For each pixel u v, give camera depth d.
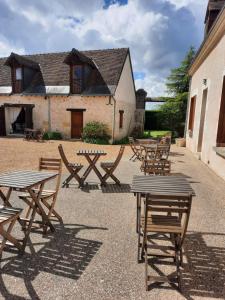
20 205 4.51
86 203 4.73
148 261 2.86
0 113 17.84
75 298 2.28
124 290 2.39
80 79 16.34
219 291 2.39
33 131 15.79
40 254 2.99
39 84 17.77
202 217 4.09
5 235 2.79
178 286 2.41
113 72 16.61
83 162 8.85
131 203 4.74
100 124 15.70
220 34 7.21
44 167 4.17
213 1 9.66
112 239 3.36
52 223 3.85
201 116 10.18
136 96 22.69
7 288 2.40
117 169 7.78
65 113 16.73
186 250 3.10
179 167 8.01
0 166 7.72
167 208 2.50
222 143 7.07
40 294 2.32
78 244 3.22
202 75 10.09
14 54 16.94
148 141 10.21
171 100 22.30
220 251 3.08
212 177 6.73
